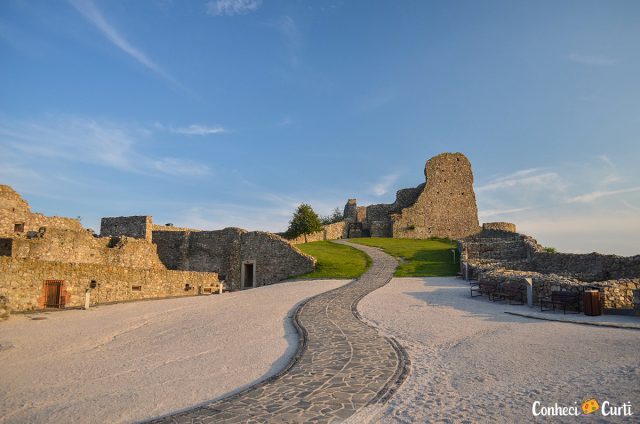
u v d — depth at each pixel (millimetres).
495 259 37250
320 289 28781
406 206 71500
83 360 13180
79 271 25172
